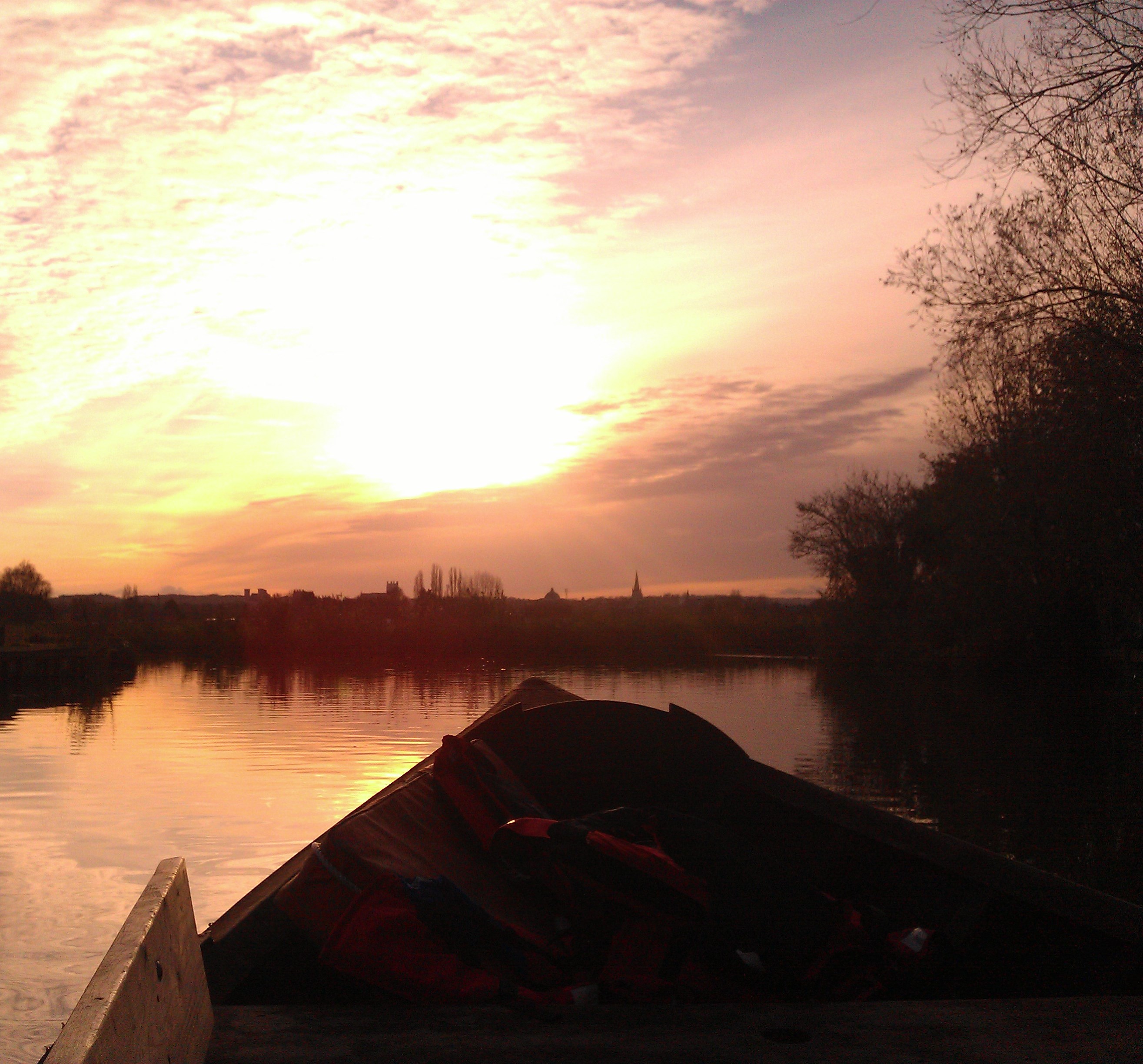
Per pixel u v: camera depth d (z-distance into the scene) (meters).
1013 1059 1.86
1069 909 2.85
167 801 12.81
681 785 3.92
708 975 2.78
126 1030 1.34
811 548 50.78
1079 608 31.58
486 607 66.81
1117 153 11.78
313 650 66.56
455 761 3.58
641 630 67.69
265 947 2.64
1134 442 16.56
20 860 9.53
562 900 3.00
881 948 2.89
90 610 77.38
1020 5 11.32
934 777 16.16
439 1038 1.95
